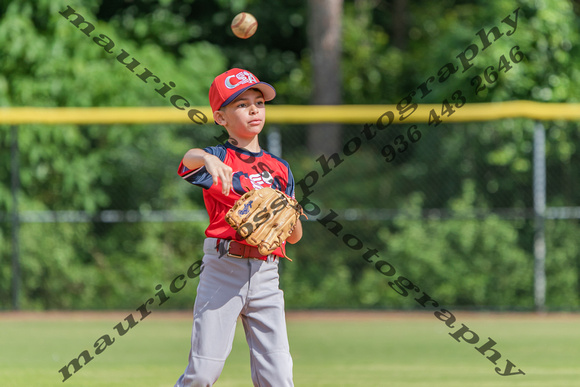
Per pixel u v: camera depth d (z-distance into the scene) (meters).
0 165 37.38
